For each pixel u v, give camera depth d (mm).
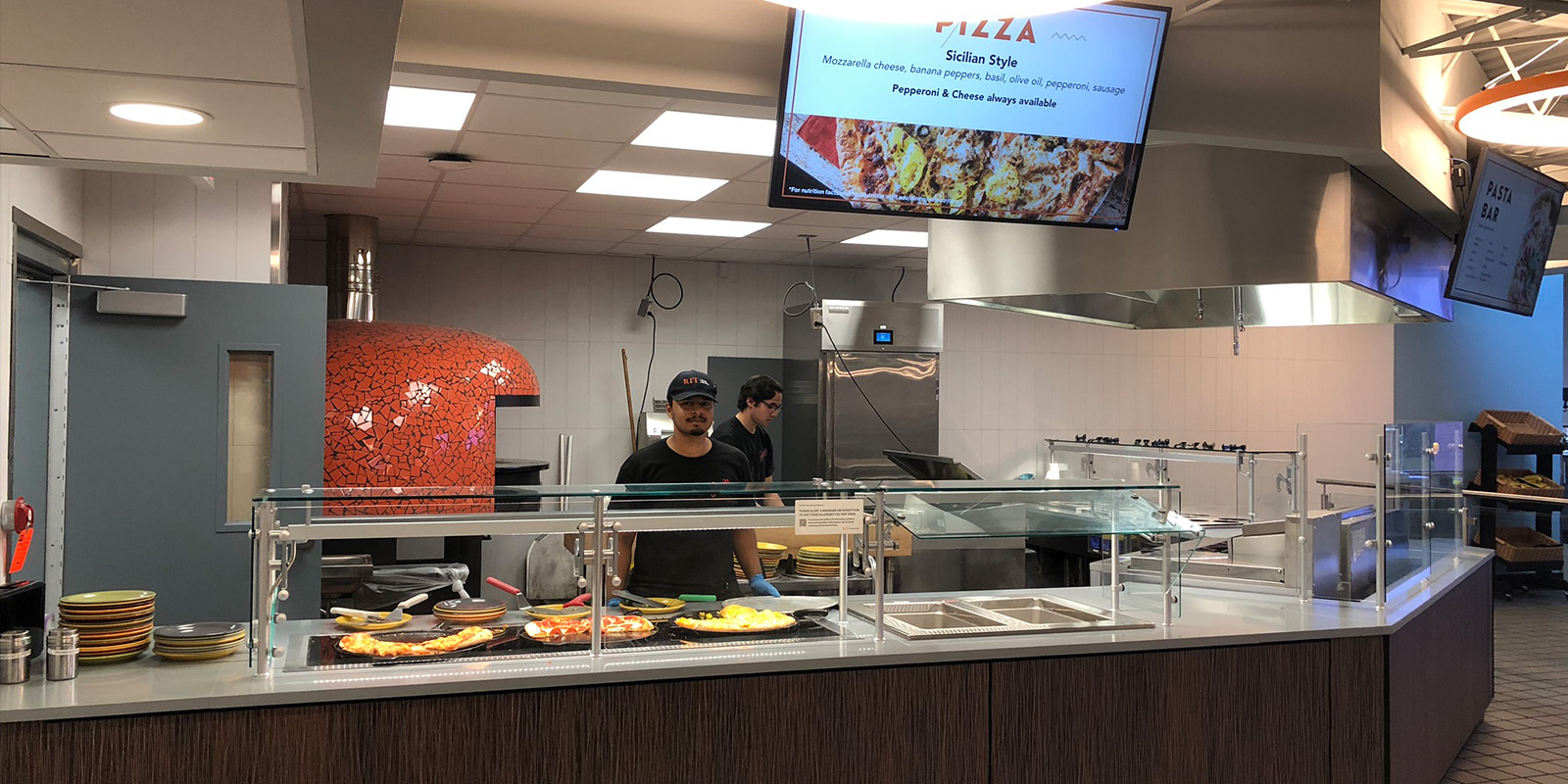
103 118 2465
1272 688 3357
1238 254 3928
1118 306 5340
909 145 3080
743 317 8328
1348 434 4066
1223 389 9477
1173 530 3326
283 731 2453
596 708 2662
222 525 4324
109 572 4195
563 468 6863
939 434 8672
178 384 4289
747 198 5918
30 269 4016
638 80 2971
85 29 1896
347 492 2682
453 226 6883
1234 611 3711
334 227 6504
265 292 4402
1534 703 5664
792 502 3047
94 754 2344
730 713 2770
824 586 3207
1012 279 4434
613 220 6605
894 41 3008
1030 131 3172
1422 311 4590
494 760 2584
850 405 7406
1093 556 5215
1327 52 3480
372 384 5379
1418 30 3928
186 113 2420
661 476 4027
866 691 2896
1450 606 4445
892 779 2916
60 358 4176
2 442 3494
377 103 2338
